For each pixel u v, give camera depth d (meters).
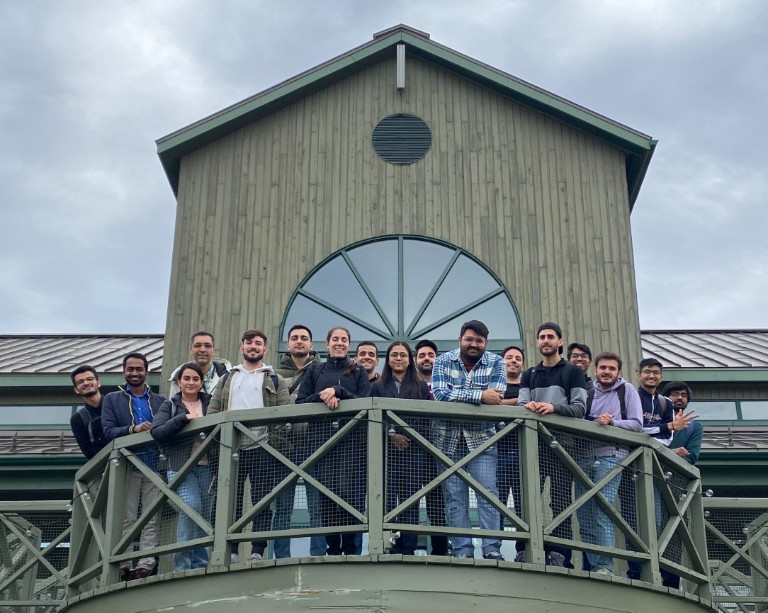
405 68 14.74
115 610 8.46
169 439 8.84
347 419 8.45
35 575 10.88
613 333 13.38
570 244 13.83
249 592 8.10
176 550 8.46
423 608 7.93
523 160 14.30
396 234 13.90
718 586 10.64
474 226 13.94
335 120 14.55
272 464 8.52
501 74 14.40
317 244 13.88
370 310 13.55
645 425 9.82
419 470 8.38
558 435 8.72
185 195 14.19
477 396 8.52
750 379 14.52
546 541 8.25
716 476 13.35
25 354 16.19
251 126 14.55
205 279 13.72
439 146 14.39
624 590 8.45
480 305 13.56
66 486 13.53
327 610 7.94
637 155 14.29
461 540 8.59
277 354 13.33
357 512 8.16
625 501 8.84
